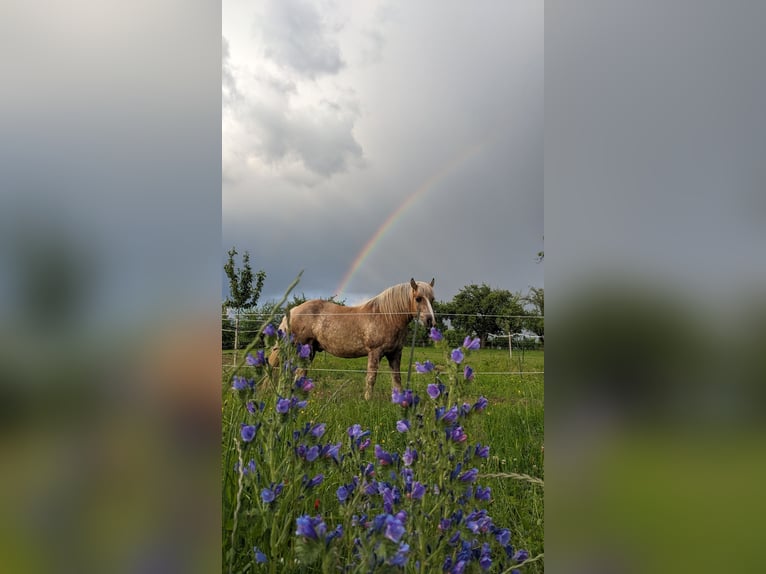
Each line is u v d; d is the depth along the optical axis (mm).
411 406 1559
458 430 1498
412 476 1476
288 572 1396
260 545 1479
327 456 1630
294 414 1596
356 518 1490
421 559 1321
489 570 1479
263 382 1705
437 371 1619
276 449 1588
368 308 5965
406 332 6066
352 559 1401
